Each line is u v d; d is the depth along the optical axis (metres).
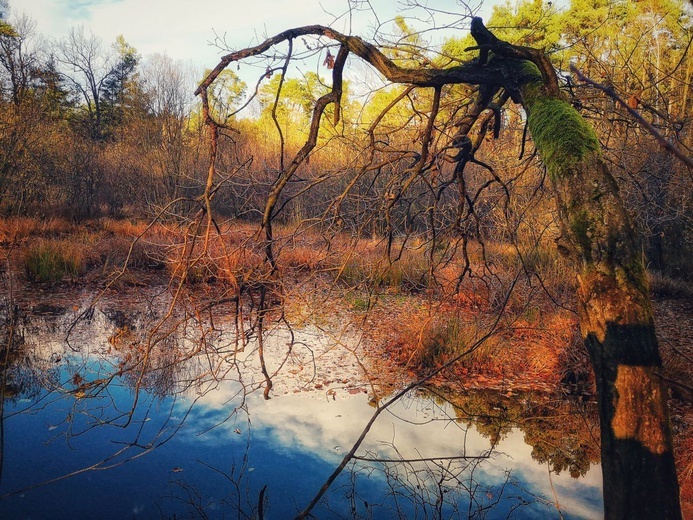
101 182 21.44
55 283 12.19
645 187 5.38
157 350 7.95
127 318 9.90
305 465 5.19
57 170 20.47
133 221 19.44
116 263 13.44
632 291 1.77
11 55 19.64
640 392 1.69
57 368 7.27
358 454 5.42
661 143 0.75
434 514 4.33
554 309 8.60
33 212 18.39
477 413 6.50
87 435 5.53
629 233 1.84
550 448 5.67
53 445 5.30
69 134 21.70
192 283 10.66
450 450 5.59
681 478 4.49
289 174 3.03
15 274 12.54
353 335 8.91
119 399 6.44
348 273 8.63
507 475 5.11
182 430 5.76
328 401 6.70
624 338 1.74
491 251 10.87
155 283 12.41
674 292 12.35
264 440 5.64
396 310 10.06
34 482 4.70
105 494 4.55
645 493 1.64
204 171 20.62
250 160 3.08
